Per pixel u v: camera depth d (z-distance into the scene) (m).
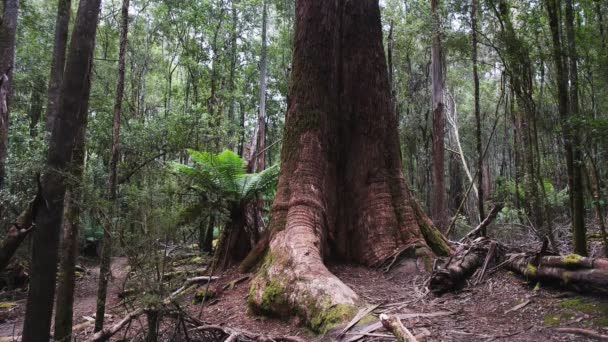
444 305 5.24
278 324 5.08
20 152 10.81
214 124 16.48
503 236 11.88
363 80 8.12
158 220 4.52
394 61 24.02
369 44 8.29
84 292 10.05
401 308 5.08
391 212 7.38
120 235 4.28
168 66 28.11
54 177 3.26
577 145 5.21
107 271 4.41
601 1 6.84
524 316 4.61
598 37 6.65
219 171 8.59
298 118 7.77
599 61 6.32
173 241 5.36
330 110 7.98
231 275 7.28
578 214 5.42
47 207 3.24
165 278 4.91
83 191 3.86
